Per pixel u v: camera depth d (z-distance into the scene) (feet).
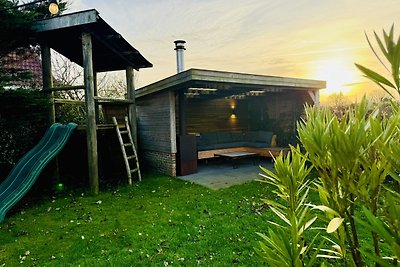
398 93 2.42
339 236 3.67
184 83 20.18
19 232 11.80
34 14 18.47
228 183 19.86
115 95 47.39
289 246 3.45
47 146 18.35
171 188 18.90
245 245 9.86
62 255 9.66
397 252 2.44
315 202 12.03
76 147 23.21
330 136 3.09
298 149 4.23
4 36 18.13
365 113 3.29
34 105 17.92
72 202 16.26
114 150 24.76
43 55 19.72
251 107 36.78
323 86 26.17
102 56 23.79
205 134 32.35
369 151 3.04
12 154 19.77
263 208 13.83
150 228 11.76
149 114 26.81
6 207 13.79
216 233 10.97
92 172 18.19
